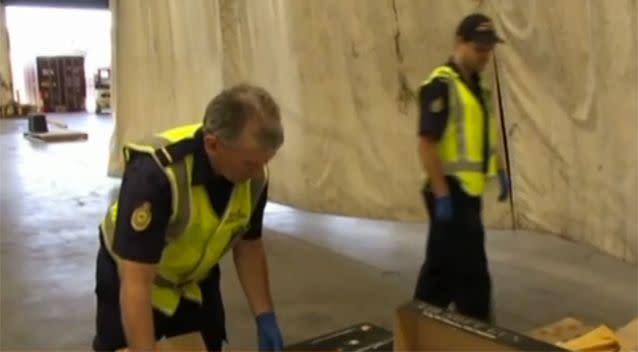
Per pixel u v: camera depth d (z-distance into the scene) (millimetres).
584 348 1380
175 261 1332
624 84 2562
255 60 4730
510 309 3025
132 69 6219
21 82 17734
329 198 4328
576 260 3658
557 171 3094
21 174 7348
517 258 3723
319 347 1285
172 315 1407
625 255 2729
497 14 3217
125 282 1200
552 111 3055
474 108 2318
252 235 1468
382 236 4352
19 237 4652
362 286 3438
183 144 1224
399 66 3775
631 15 2479
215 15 5051
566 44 2889
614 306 3006
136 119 6320
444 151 2334
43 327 3027
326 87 4195
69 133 10766
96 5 17828
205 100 5371
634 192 2611
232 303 3244
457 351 992
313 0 4137
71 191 6336
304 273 3662
